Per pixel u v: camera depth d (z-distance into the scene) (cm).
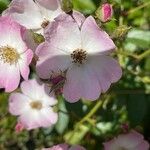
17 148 22
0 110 20
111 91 17
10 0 14
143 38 17
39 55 12
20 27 13
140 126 19
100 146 18
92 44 12
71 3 12
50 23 12
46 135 20
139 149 17
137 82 17
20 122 18
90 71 13
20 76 13
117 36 12
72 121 18
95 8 15
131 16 17
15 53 13
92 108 18
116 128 18
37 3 13
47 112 18
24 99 18
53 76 12
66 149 15
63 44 12
